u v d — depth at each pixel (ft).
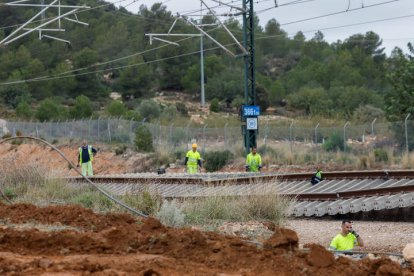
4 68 463.42
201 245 44.09
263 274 38.68
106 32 523.29
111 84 487.20
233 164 191.72
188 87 460.14
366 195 92.43
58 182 107.86
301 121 281.95
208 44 531.09
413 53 230.68
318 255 40.14
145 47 505.66
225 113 394.32
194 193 98.12
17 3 145.59
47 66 496.64
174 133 230.07
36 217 61.77
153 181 122.11
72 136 255.70
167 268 38.65
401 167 160.56
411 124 182.39
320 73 465.06
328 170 165.89
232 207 82.89
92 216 62.08
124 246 45.68
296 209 92.73
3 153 251.19
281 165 184.24
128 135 240.12
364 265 40.45
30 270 37.06
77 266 37.88
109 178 129.59
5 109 394.93
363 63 514.27
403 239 72.38
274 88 412.57
